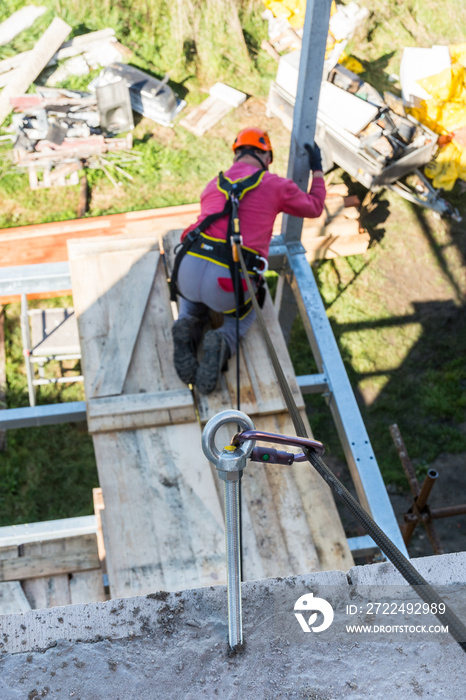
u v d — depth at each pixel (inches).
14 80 386.3
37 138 344.8
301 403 151.6
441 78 346.0
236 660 50.6
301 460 44.9
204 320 161.2
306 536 130.3
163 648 51.6
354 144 310.3
